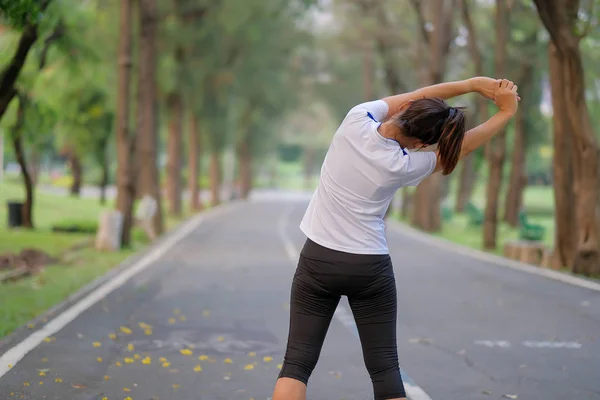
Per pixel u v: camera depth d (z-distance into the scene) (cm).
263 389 681
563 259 1762
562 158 1750
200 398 650
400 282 1492
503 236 3102
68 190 6419
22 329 941
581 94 1573
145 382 699
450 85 452
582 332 979
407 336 948
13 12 1038
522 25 2794
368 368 439
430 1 2972
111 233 2025
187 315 1067
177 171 3847
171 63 3281
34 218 3056
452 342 912
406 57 3619
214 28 3512
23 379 698
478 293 1338
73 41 1906
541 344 904
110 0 2733
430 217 3241
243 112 5803
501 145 2364
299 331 435
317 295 432
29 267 1591
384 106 448
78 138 3441
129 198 2130
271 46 4200
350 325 1008
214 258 1895
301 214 4447
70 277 1478
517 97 445
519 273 1650
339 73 5431
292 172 17662
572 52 1552
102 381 698
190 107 4094
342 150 432
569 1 1538
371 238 429
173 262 1789
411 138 433
